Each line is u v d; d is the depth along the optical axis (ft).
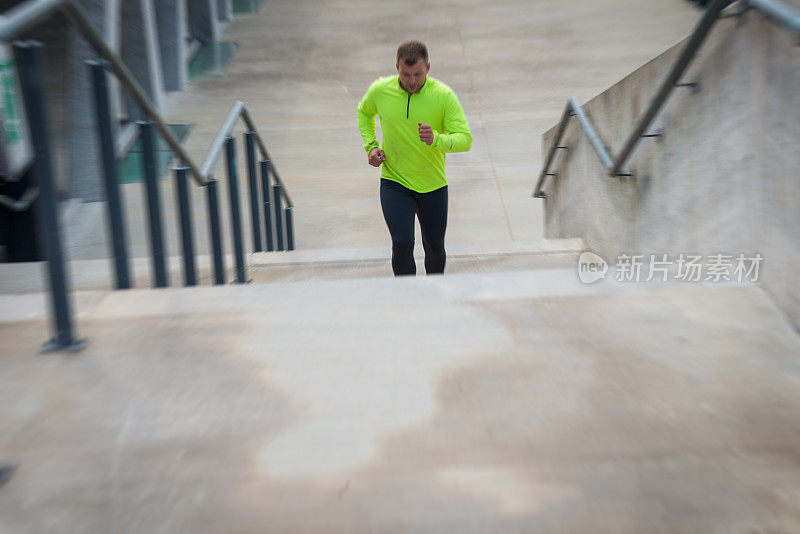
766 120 18.02
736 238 19.75
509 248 38.99
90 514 10.18
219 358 14.37
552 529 9.75
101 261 33.14
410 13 105.60
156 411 12.56
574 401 12.79
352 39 96.17
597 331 15.43
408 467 11.02
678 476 10.80
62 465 11.20
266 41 96.73
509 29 96.43
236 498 10.41
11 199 44.11
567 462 11.12
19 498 10.52
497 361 14.17
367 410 12.52
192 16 95.20
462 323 15.80
